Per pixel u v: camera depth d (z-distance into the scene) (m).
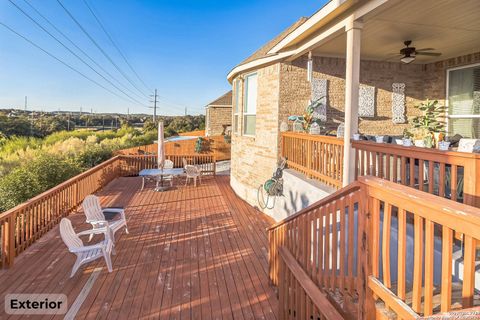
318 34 6.45
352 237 2.59
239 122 11.71
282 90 8.82
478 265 2.39
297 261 3.78
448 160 2.80
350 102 5.19
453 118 8.36
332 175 5.88
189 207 10.21
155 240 7.25
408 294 2.40
